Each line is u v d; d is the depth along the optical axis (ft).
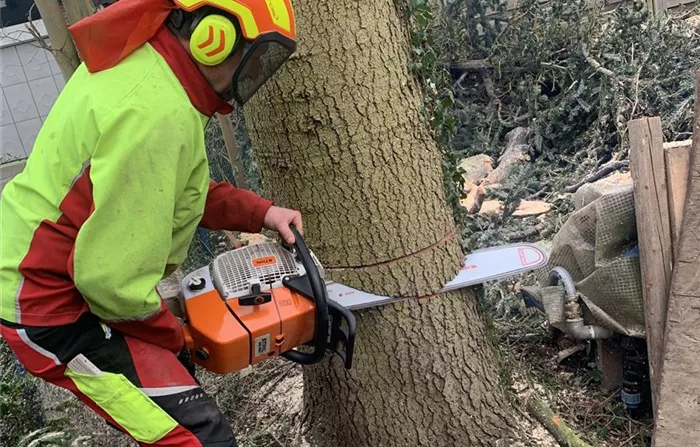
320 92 5.86
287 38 4.38
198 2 4.11
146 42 4.29
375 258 6.31
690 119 13.79
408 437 6.72
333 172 6.09
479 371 6.88
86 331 4.41
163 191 4.03
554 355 8.53
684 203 6.41
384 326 6.47
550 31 16.87
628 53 15.79
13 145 21.39
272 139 6.19
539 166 15.43
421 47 6.29
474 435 6.83
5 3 21.57
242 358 4.94
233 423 8.11
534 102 16.53
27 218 4.28
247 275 5.13
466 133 17.49
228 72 4.45
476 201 13.38
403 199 6.23
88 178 4.09
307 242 6.46
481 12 18.43
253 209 5.39
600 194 7.78
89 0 6.66
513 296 9.35
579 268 7.72
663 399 6.49
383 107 6.00
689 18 18.95
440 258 6.51
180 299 5.29
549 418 7.14
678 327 6.39
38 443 6.59
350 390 6.72
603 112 14.98
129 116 3.97
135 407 4.42
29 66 20.97
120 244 3.98
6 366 8.69
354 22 5.81
